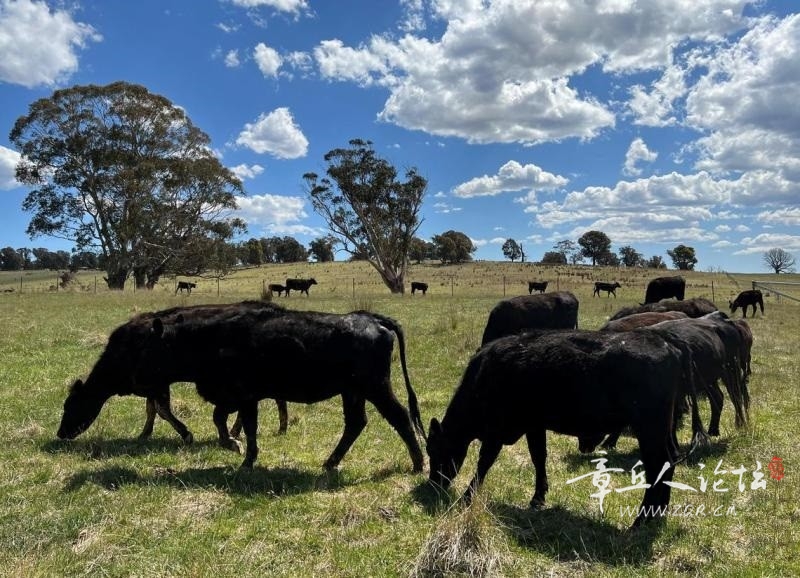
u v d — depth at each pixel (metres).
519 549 4.55
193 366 6.75
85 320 17.05
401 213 46.72
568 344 5.28
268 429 8.05
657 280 22.02
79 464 6.17
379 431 7.95
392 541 4.64
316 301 27.09
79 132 42.34
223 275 52.84
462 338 14.85
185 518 4.94
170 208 45.69
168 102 45.12
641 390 4.95
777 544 4.62
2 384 9.49
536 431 5.60
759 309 28.47
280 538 4.61
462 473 6.41
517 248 136.88
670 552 4.54
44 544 4.39
